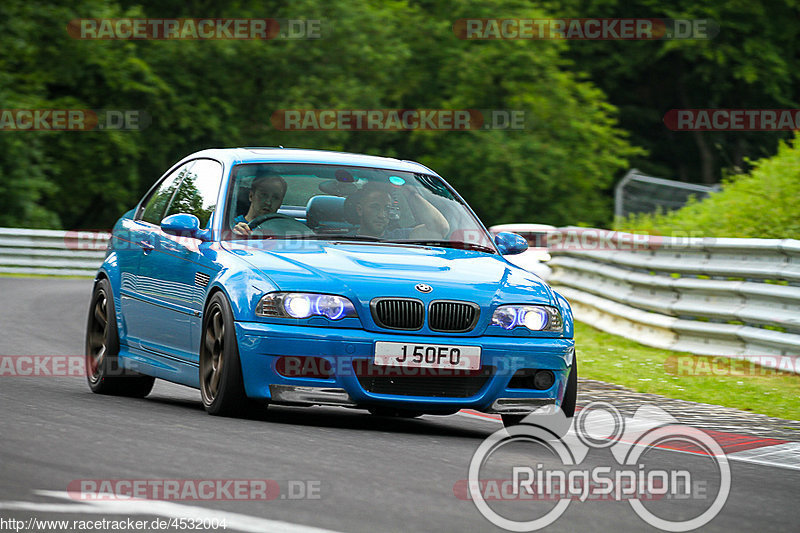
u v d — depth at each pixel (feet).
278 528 39.37
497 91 409.28
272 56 382.63
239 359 67.15
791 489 55.16
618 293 140.26
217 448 55.06
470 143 393.70
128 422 62.54
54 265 272.92
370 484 48.42
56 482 44.83
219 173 79.10
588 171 402.72
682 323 121.29
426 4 432.25
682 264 125.39
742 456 65.77
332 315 66.49
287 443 58.34
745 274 114.42
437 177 84.28
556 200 399.03
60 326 138.92
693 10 440.86
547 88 404.57
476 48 408.87
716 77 450.30
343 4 390.63
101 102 381.19
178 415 67.87
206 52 376.07
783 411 87.15
